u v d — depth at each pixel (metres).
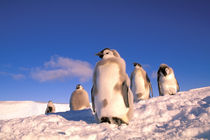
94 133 4.02
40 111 27.58
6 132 4.52
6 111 26.22
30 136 3.86
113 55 5.41
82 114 7.41
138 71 11.23
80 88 13.44
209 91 8.23
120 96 4.86
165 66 11.52
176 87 11.66
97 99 5.01
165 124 4.71
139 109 6.23
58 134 4.02
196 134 3.67
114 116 4.90
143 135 3.93
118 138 3.74
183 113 5.30
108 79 4.84
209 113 4.62
